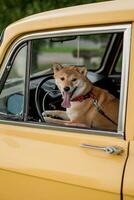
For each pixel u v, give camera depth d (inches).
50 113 117.3
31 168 107.7
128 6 102.8
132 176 97.0
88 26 105.5
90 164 101.8
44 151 108.0
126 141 101.0
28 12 318.3
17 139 113.0
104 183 99.0
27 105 115.5
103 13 103.4
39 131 111.7
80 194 102.1
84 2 305.3
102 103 115.9
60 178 103.8
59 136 108.7
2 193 113.7
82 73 116.8
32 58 115.2
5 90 117.2
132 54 100.5
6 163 111.3
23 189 109.8
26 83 114.9
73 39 114.7
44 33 110.1
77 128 107.9
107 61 145.7
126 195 97.0
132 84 100.4
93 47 192.1
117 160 100.1
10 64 114.9
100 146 102.8
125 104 101.3
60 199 104.9
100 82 125.9
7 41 113.5
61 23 107.4
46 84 119.6
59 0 312.5
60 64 119.6
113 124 113.1
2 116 117.7
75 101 116.1
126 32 101.5
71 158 104.3
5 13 323.0
